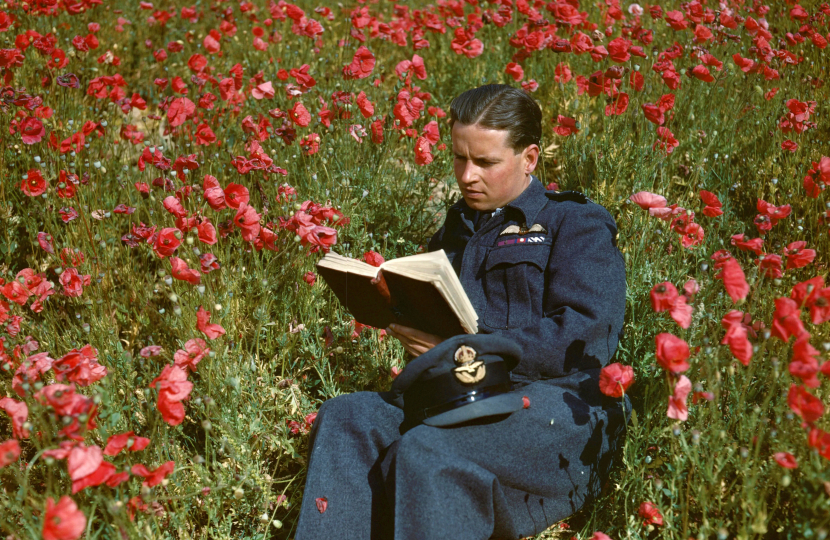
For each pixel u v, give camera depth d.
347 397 1.91
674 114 3.65
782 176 3.29
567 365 1.85
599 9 5.10
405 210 3.19
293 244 2.64
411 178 3.44
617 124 3.42
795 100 3.10
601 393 1.92
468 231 2.21
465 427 1.72
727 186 3.37
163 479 1.85
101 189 3.23
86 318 2.64
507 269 2.01
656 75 3.92
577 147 3.37
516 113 2.00
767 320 2.33
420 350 1.94
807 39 4.18
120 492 1.74
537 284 1.97
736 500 1.79
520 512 1.79
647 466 2.02
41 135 2.94
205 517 2.14
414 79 4.40
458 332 1.83
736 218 3.18
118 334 2.77
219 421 2.25
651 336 2.45
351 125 3.38
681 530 1.89
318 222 2.56
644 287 2.57
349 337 2.69
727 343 1.61
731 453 1.75
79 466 1.48
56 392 1.60
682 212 2.26
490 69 4.41
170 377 1.79
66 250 2.70
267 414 2.46
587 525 2.03
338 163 3.31
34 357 1.89
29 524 1.65
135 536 1.73
